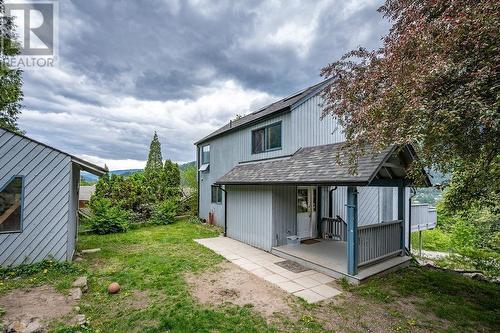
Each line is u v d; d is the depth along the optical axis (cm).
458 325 386
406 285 537
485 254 833
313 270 621
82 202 1619
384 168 653
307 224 888
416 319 400
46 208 583
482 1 284
